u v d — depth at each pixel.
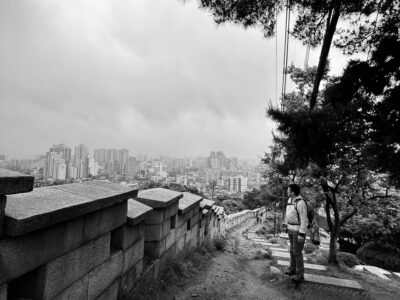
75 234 2.61
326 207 8.67
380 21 4.73
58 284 2.41
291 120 4.67
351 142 4.63
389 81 4.49
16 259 1.96
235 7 4.74
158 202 4.76
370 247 16.23
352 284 6.19
